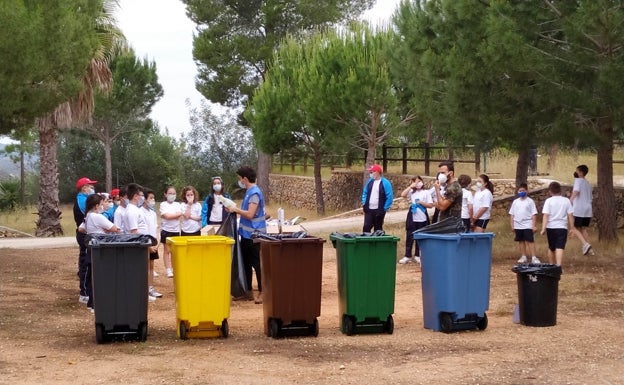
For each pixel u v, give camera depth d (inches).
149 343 358.3
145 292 358.0
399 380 283.1
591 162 1087.0
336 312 450.0
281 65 1354.6
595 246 657.6
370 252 365.4
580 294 471.2
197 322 362.3
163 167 1974.7
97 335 354.3
